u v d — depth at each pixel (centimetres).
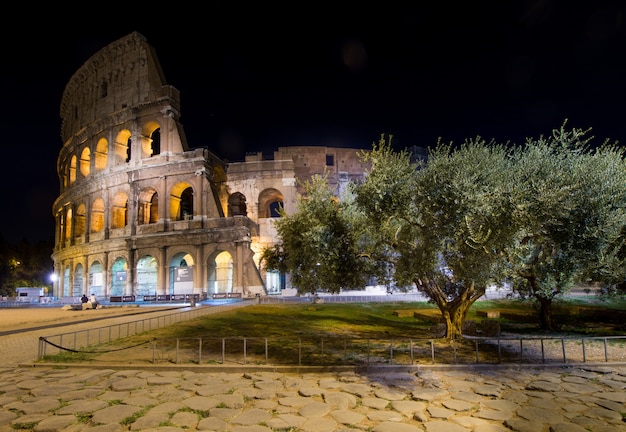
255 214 7431
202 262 6475
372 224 2158
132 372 1582
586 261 1975
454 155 1962
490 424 1041
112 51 7856
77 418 1079
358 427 1021
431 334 2603
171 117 7112
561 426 1009
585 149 2105
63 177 9312
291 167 7519
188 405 1178
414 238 2239
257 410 1141
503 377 1470
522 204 1686
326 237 2275
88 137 7975
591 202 1862
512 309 4038
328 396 1250
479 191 1791
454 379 1448
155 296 5828
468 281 1984
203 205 6700
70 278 8025
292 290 5853
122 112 7350
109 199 7456
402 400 1223
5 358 1900
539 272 2308
